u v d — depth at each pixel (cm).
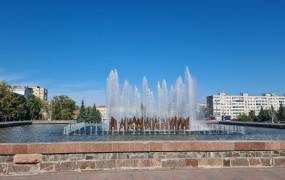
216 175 964
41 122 6341
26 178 925
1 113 7925
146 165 1041
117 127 2638
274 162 1106
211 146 1076
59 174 976
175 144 1057
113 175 959
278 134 2280
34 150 984
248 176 953
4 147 972
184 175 962
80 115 10256
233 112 19788
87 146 1009
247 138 1916
